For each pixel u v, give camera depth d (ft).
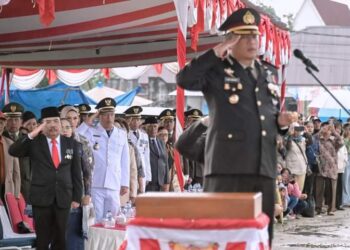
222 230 20.01
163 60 72.38
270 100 23.47
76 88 92.94
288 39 69.10
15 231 41.70
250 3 53.31
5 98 86.79
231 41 22.88
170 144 59.31
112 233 41.04
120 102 102.27
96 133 46.01
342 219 77.92
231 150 22.58
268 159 22.81
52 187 39.04
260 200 20.89
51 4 31.60
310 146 81.56
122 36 65.82
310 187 80.84
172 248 20.47
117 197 45.98
